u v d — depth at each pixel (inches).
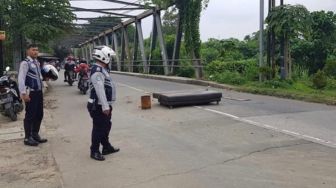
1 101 412.5
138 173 241.0
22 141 328.8
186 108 485.4
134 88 779.4
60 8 860.6
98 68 269.3
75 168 255.6
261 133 337.4
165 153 283.6
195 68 958.4
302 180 218.8
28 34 804.0
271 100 546.3
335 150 279.4
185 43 967.0
